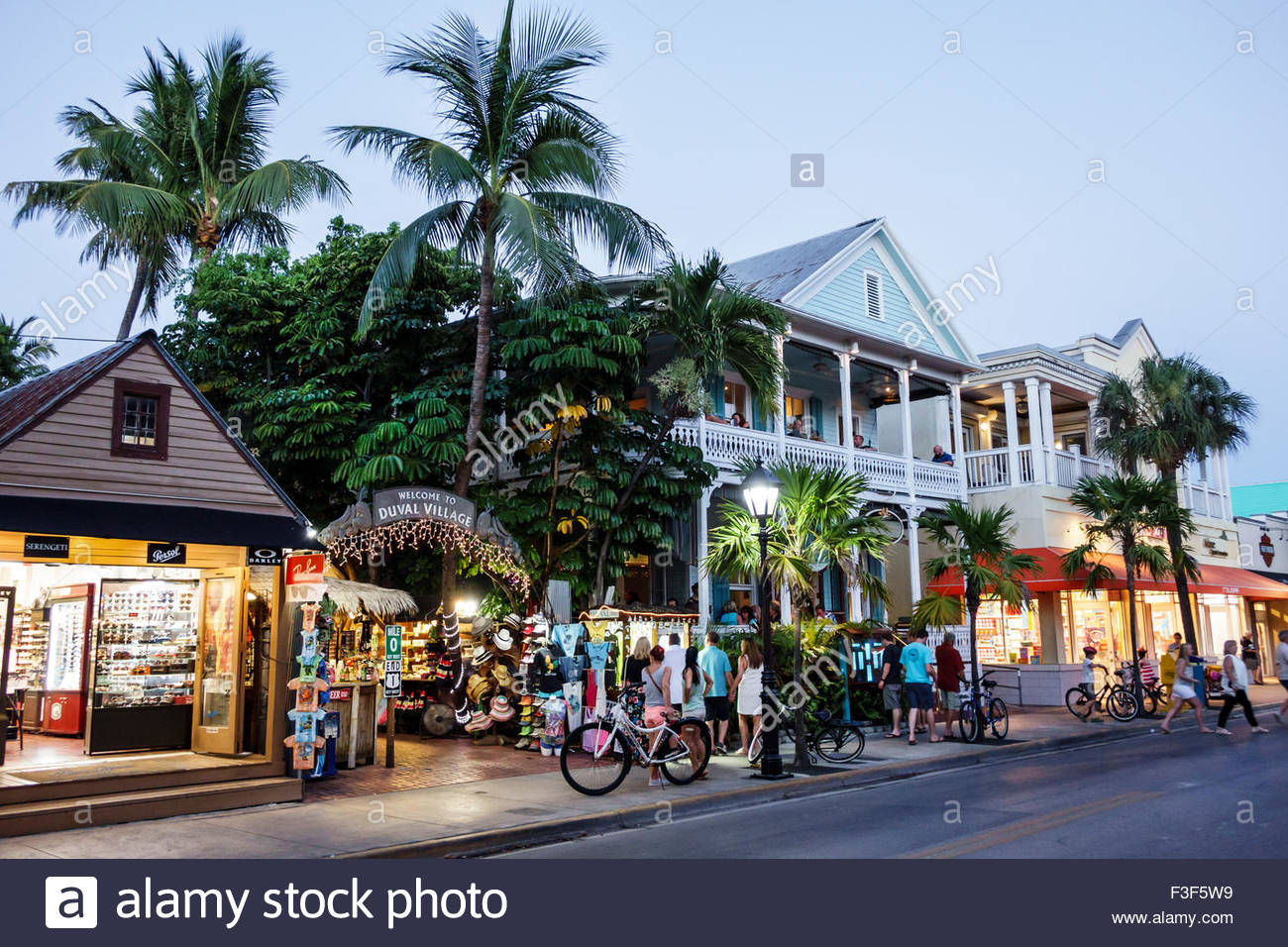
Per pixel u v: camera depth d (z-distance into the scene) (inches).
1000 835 342.0
